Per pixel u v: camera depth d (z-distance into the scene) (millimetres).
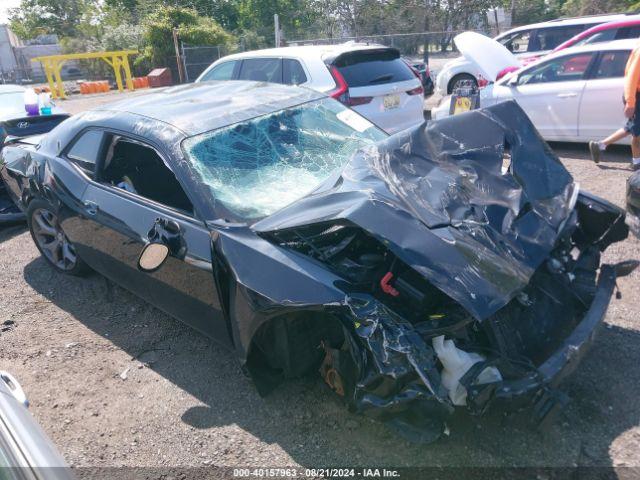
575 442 2498
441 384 2117
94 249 3746
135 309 4086
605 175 6406
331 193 2701
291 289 2432
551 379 2154
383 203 2465
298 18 42375
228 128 3348
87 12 48688
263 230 2676
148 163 3611
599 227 3100
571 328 2744
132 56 31312
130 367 3400
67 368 3434
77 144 3916
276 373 2879
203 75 8242
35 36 55594
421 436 2262
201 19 31172
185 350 3533
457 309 2326
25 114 7043
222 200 2951
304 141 3514
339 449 2598
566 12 33531
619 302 3609
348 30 37969
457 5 35281
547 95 7516
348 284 2387
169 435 2809
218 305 2863
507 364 2191
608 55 7008
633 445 2459
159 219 3135
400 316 2252
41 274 4809
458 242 2303
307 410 2867
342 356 2566
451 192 2613
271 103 3746
